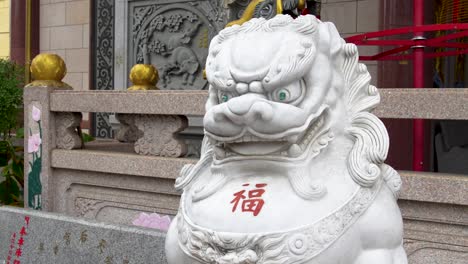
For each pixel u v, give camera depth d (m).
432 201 2.82
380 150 1.75
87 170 4.18
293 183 1.68
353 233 1.66
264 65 1.66
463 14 4.84
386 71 5.89
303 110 1.67
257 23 1.81
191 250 1.70
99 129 8.49
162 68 7.61
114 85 8.20
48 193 4.36
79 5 8.88
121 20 8.00
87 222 3.58
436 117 2.88
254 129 1.63
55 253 3.71
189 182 1.95
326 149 1.77
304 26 1.73
